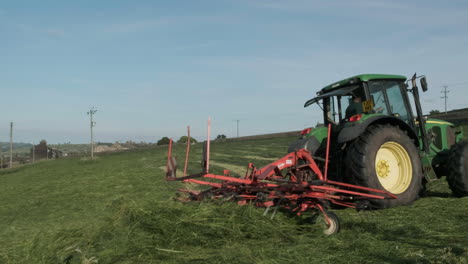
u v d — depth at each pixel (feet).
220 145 103.35
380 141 16.74
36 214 21.49
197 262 10.18
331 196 14.30
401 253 10.00
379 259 9.69
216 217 13.25
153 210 14.16
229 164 42.80
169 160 17.29
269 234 12.34
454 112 107.76
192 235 12.03
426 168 20.12
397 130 17.49
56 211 21.86
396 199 16.44
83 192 28.81
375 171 16.43
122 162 67.15
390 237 11.63
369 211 15.85
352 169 16.60
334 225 12.64
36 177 53.67
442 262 9.00
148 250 11.15
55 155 257.34
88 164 79.56
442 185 22.97
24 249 13.26
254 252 10.77
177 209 14.11
